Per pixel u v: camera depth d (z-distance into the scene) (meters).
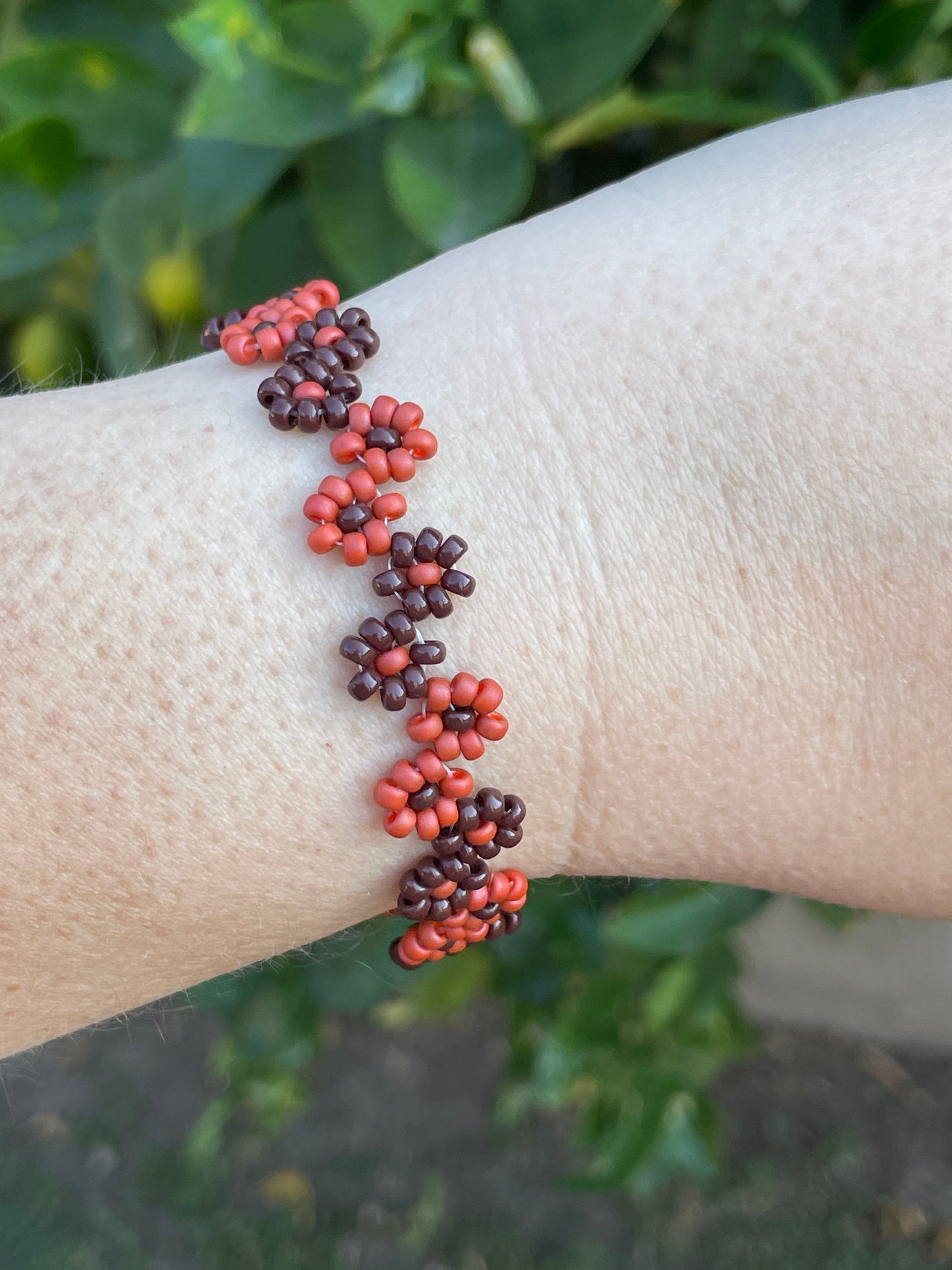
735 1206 0.35
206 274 0.18
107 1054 0.41
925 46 0.16
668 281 0.10
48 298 0.20
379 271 0.16
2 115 0.17
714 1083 0.39
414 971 0.24
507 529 0.10
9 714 0.09
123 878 0.10
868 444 0.09
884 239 0.10
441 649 0.10
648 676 0.10
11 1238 0.34
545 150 0.16
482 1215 0.35
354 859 0.10
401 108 0.15
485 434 0.10
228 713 0.10
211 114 0.14
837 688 0.10
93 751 0.09
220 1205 0.36
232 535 0.10
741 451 0.10
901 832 0.10
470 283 0.11
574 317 0.10
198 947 0.10
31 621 0.09
